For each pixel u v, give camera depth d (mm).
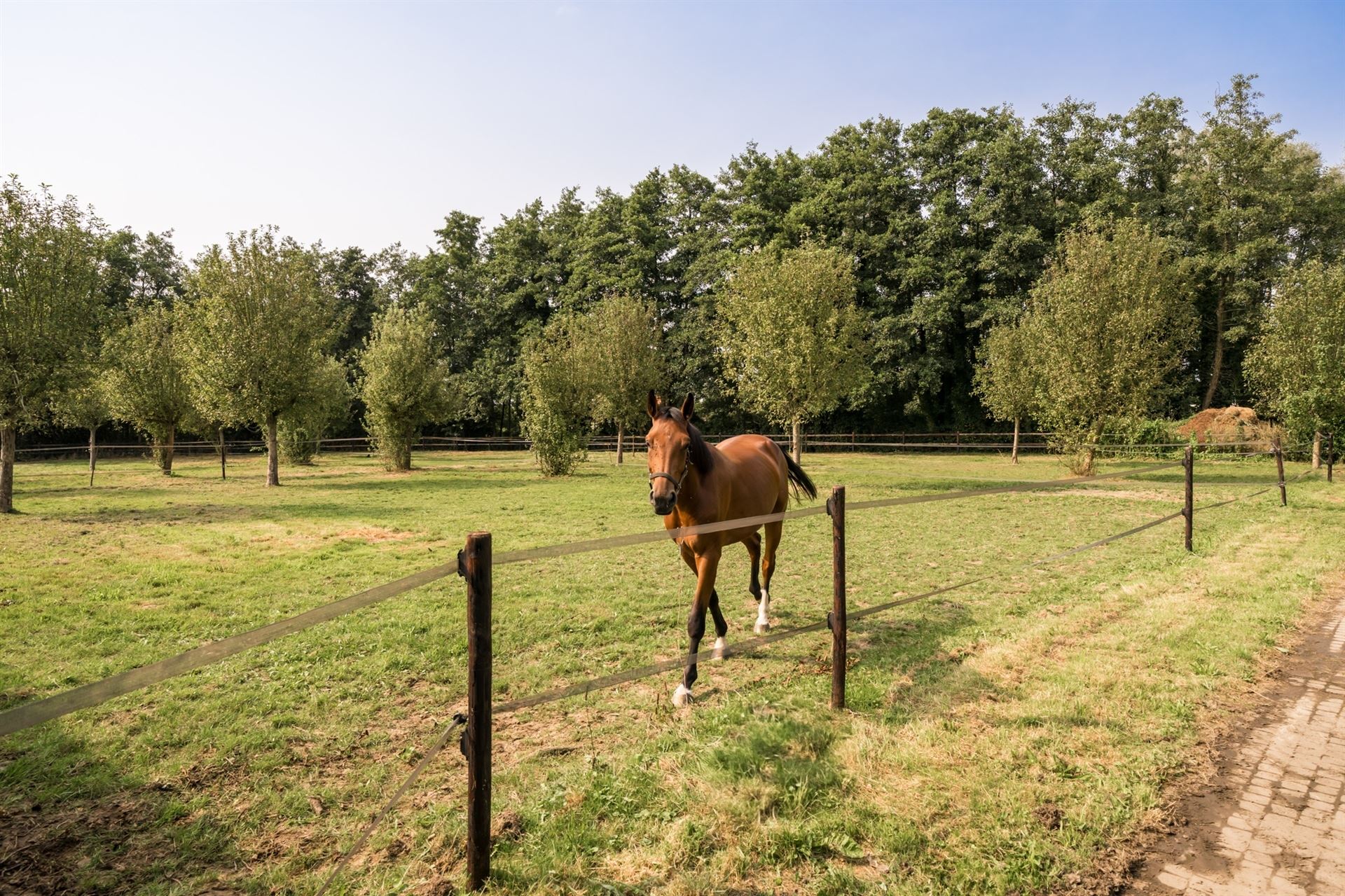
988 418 35562
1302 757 3408
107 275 40156
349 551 9391
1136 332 17875
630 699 4246
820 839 2740
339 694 4441
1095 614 5715
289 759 3578
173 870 2686
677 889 2479
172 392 22969
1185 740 3527
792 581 7465
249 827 2959
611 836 2783
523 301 42531
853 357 18844
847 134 37281
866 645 5195
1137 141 35062
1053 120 33906
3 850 2793
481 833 2504
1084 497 14477
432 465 28109
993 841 2719
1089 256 18438
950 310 32438
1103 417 18500
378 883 2551
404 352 24594
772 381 18156
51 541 10180
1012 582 7141
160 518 12539
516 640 5477
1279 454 11875
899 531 10703
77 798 3209
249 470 25969
